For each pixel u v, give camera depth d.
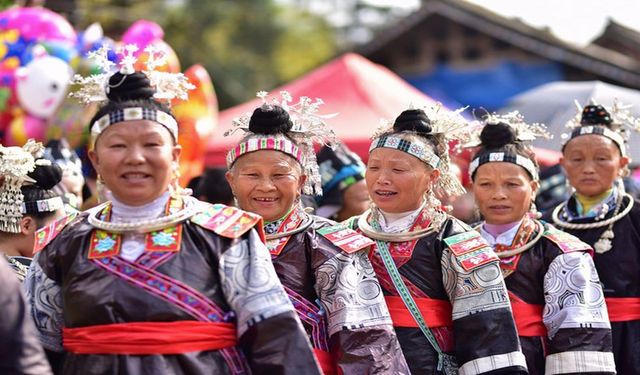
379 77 14.91
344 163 9.18
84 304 4.87
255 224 5.19
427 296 6.56
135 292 4.84
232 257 5.05
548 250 7.32
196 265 4.96
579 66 26.95
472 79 28.42
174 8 34.94
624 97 14.45
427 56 28.89
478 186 7.52
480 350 6.36
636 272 8.34
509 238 7.42
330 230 6.34
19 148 6.77
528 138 7.63
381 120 6.95
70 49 12.73
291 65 41.50
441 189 6.98
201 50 35.72
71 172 8.16
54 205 6.75
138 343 4.78
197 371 4.81
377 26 53.22
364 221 6.95
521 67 27.97
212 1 36.22
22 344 4.28
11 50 12.48
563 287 7.13
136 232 4.99
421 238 6.66
